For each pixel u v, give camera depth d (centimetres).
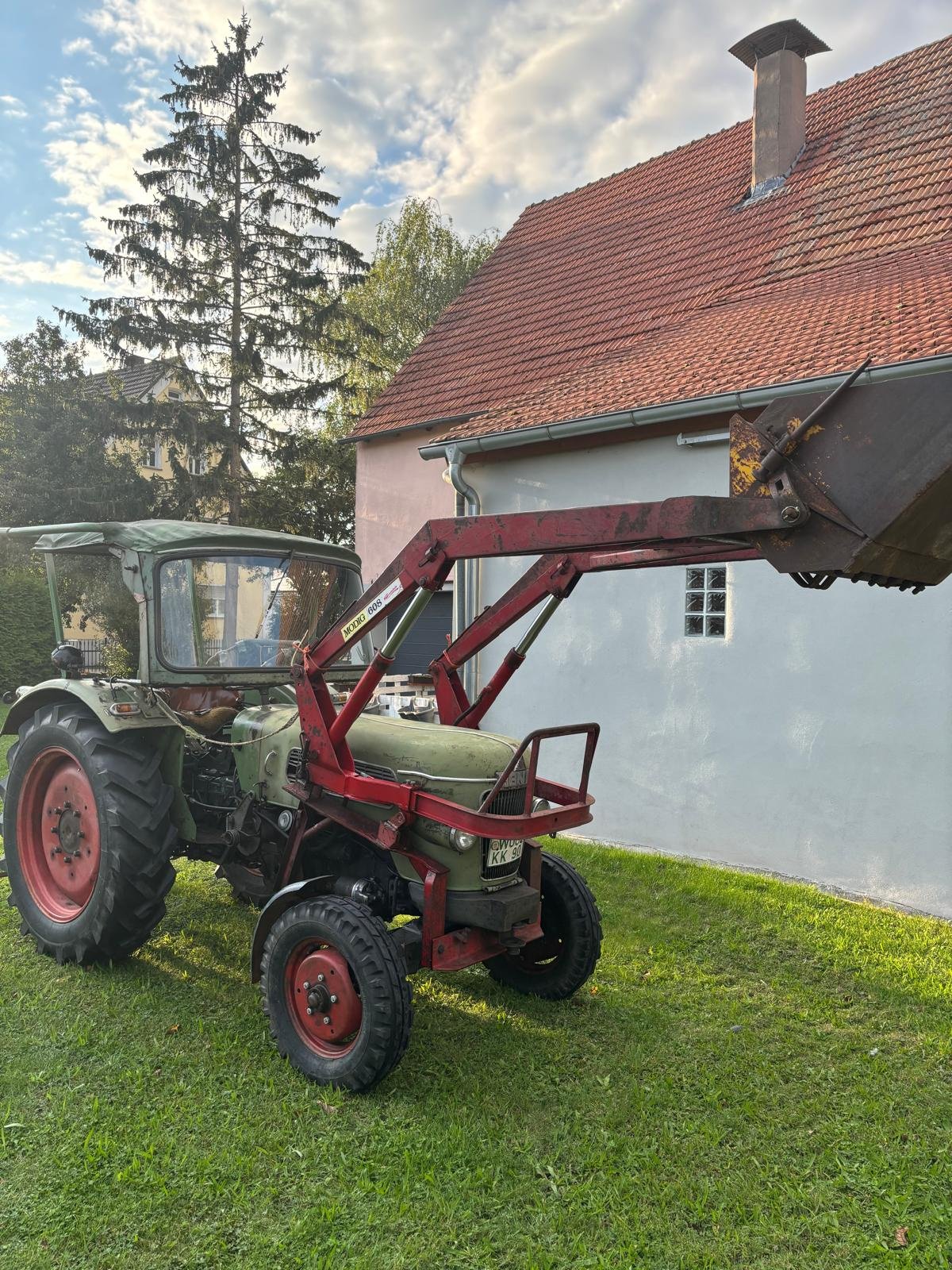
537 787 373
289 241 1869
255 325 1809
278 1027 328
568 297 1039
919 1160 280
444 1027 365
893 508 210
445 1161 269
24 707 460
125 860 380
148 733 417
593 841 676
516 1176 265
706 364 635
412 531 1112
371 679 336
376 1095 305
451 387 1030
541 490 715
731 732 605
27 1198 246
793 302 721
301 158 1870
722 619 618
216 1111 292
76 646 443
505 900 324
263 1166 265
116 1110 290
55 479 1691
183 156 1791
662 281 934
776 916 499
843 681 554
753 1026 373
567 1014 379
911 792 524
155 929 456
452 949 326
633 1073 329
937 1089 323
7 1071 311
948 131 868
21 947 427
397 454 1128
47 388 1792
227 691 428
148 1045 334
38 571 1453
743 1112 304
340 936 310
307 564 456
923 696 521
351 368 2114
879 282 677
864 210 831
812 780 566
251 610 431
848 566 215
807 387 520
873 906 525
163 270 1758
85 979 391
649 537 251
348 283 1908
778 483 226
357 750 363
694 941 467
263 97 1848
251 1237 235
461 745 345
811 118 1035
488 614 390
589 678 686
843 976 425
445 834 324
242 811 388
